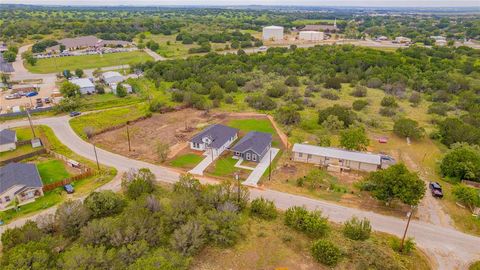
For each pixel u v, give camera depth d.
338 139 59.25
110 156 53.06
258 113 73.94
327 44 160.88
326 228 34.59
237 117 71.38
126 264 27.94
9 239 30.16
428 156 53.84
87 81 94.31
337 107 67.12
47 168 49.03
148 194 38.25
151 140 59.38
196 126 66.06
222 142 54.16
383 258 30.17
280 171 48.00
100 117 70.56
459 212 38.56
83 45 155.50
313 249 31.11
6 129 60.41
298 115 67.00
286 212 36.47
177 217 34.09
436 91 88.75
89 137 60.25
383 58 115.81
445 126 59.34
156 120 69.75
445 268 30.59
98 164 49.31
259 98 79.12
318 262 30.64
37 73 110.81
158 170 48.47
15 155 53.09
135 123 67.94
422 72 106.88
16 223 36.34
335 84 94.31
